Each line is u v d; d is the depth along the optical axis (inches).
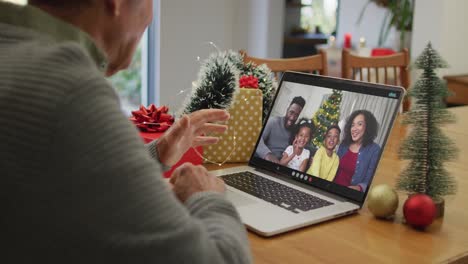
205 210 31.0
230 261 27.7
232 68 59.5
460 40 153.9
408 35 156.6
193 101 59.3
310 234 43.3
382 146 49.6
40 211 24.1
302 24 176.4
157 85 155.9
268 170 57.4
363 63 102.8
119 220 23.9
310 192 51.6
